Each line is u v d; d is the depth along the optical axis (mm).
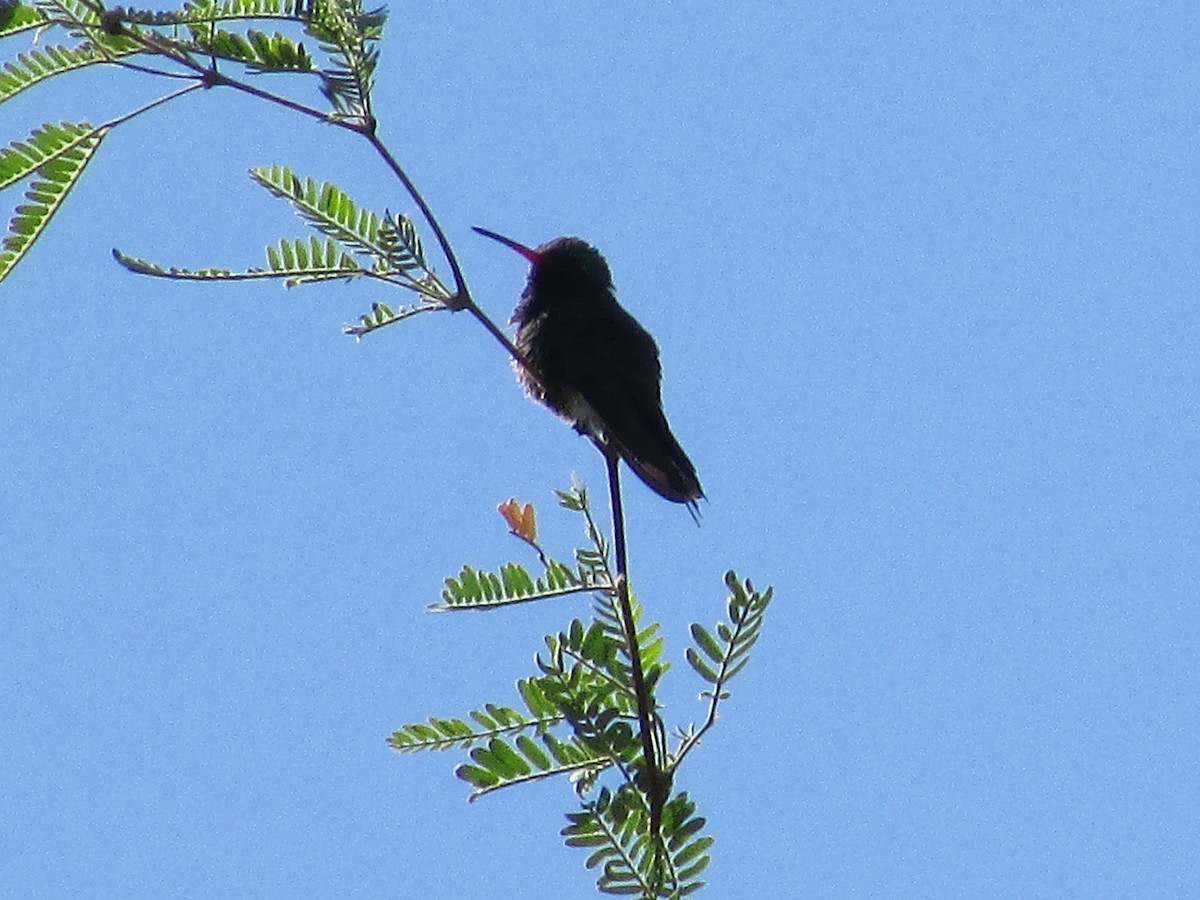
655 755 5742
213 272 6152
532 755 5789
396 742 5801
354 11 6000
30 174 6000
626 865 5473
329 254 6195
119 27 5914
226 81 6012
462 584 5988
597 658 5902
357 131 6082
